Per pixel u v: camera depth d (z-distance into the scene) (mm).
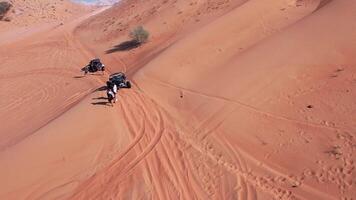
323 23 21141
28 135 19562
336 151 13359
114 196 13828
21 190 14547
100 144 16875
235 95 18438
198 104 18922
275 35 22469
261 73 19094
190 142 16312
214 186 13539
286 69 18750
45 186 14664
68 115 19594
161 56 24938
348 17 20875
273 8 27359
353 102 15516
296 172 13164
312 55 19094
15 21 57781
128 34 35844
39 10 61906
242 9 27531
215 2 33438
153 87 21984
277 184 12922
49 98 27141
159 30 33094
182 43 25500
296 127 15180
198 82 21078
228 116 17203
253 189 12977
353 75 17156
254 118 16484
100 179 14758
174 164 15094
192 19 32375
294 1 28078
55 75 31922
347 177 12305
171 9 35656
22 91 29844
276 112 16422
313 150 13797
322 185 12344
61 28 49969
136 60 29422
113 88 20766
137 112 19484
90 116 19031
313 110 15805
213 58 23047
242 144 15305
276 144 14695
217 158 14898
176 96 20438
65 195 14141
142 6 41188
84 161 15844
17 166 15797
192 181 14008
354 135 13820
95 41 39000
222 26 26141
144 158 15695
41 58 37781
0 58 40031
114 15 43969
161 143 16594
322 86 17062
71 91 27266
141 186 14102
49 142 17031
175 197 13328
